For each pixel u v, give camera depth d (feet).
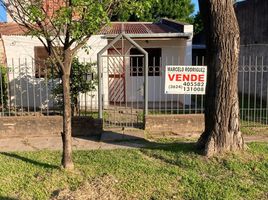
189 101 47.01
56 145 30.73
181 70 31.94
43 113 40.50
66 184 21.93
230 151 25.54
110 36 45.85
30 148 29.96
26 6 20.68
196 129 34.55
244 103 52.65
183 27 46.83
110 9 21.48
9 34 46.24
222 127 25.40
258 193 20.71
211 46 25.39
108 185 21.54
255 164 24.25
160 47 51.88
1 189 21.20
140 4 21.35
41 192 20.95
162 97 51.88
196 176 22.70
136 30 51.24
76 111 40.65
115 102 50.14
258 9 57.31
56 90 40.24
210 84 25.68
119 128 35.14
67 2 20.42
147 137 32.94
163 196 20.36
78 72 40.34
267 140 31.53
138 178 22.49
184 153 26.18
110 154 27.43
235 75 25.31
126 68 51.21
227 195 20.27
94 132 33.76
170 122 34.40
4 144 31.40
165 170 23.70
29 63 46.52
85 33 21.85
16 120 33.37
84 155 27.20
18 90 46.11
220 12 24.68
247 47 61.77
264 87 53.36
